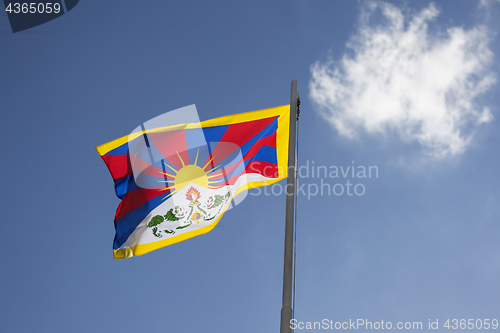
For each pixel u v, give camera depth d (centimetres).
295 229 1067
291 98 1323
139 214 1408
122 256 1377
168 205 1409
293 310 955
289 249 973
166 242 1376
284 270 946
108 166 1459
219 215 1381
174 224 1391
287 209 1048
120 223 1397
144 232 1388
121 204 1416
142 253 1372
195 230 1377
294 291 977
